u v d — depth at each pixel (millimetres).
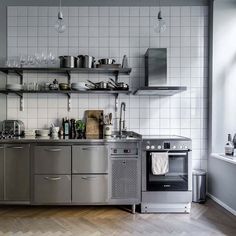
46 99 3520
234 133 3395
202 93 3551
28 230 2436
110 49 3531
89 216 2791
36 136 3281
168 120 3555
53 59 3436
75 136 3293
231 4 3385
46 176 2898
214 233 2379
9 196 2910
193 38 3547
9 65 3363
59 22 2721
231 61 3395
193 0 3531
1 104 3396
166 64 3234
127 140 2898
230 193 2912
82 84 3191
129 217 2775
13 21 3520
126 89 3230
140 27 3535
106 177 2898
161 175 2938
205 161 3531
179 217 2771
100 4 3525
